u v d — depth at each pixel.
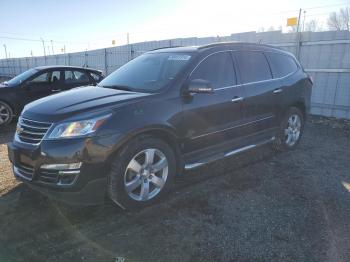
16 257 2.72
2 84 8.45
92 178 3.15
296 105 5.79
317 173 4.70
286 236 3.06
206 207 3.62
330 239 3.01
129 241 2.97
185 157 3.97
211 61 4.28
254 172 4.70
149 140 3.51
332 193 4.02
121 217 3.40
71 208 3.56
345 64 8.38
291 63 5.73
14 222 3.27
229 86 4.41
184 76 3.91
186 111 3.81
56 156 3.08
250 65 4.82
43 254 2.77
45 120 3.26
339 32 8.38
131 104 3.41
